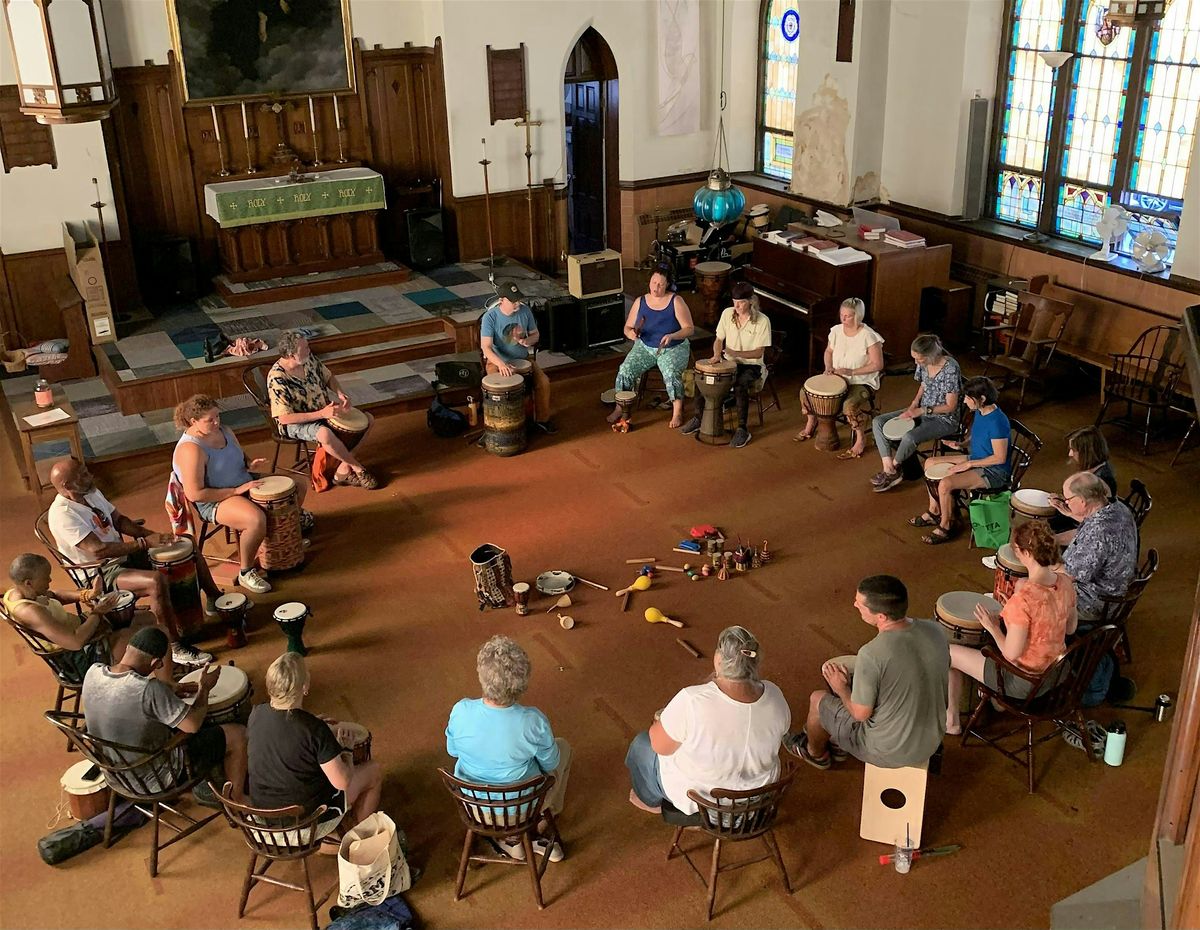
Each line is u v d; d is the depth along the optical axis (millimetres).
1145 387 7945
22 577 4918
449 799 4824
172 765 4406
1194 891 2998
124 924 4230
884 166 10750
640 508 7309
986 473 6582
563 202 12164
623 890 4328
